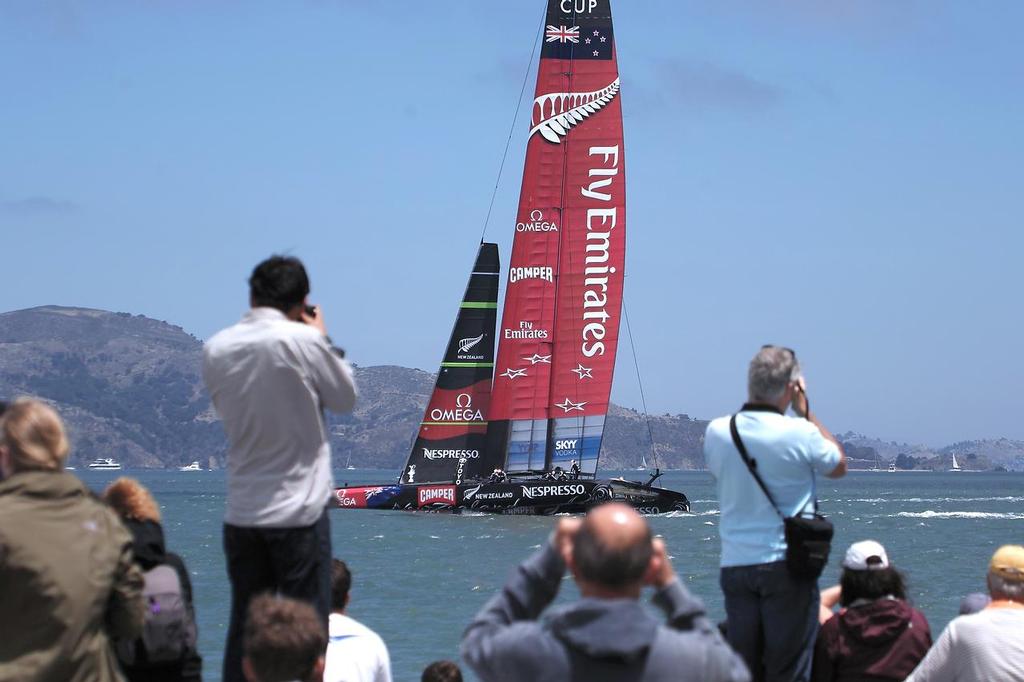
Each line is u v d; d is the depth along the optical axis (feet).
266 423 83.35
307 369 83.30
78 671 73.72
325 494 85.40
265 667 69.05
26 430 75.10
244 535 84.43
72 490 75.66
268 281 85.92
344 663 103.96
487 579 454.81
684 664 56.90
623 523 57.57
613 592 57.88
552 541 62.34
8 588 72.49
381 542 627.05
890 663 98.22
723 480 94.63
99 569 74.43
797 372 94.84
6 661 72.43
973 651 92.79
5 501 73.77
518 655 57.62
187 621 88.12
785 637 92.32
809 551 89.40
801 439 91.50
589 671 57.00
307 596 84.43
